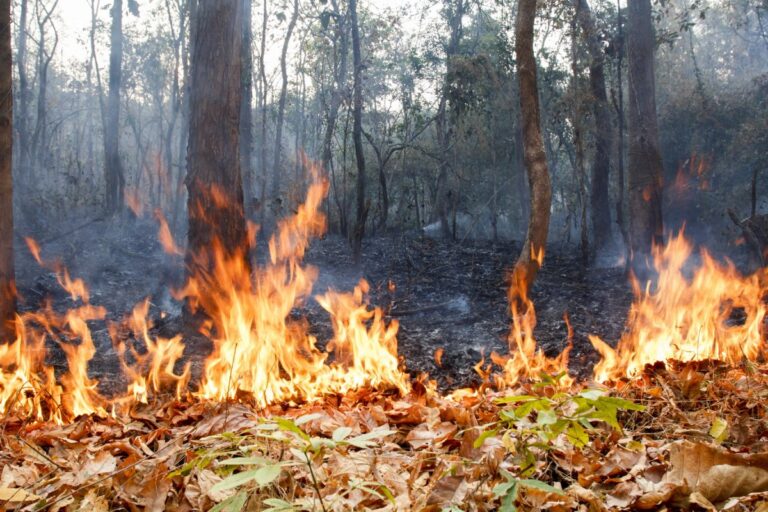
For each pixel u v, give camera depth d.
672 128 22.94
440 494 2.29
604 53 19.62
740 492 2.24
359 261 16.36
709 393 3.83
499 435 2.97
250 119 20.80
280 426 1.89
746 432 3.08
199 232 8.93
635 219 16.05
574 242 24.08
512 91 23.45
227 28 8.89
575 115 18.28
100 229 17.55
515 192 26.55
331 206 25.53
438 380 7.97
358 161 19.36
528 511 2.26
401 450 3.04
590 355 9.09
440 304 13.12
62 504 2.38
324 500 2.18
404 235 21.09
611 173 25.11
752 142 20.98
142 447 3.14
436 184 26.50
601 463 2.67
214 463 2.57
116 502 2.44
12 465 2.86
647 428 3.31
